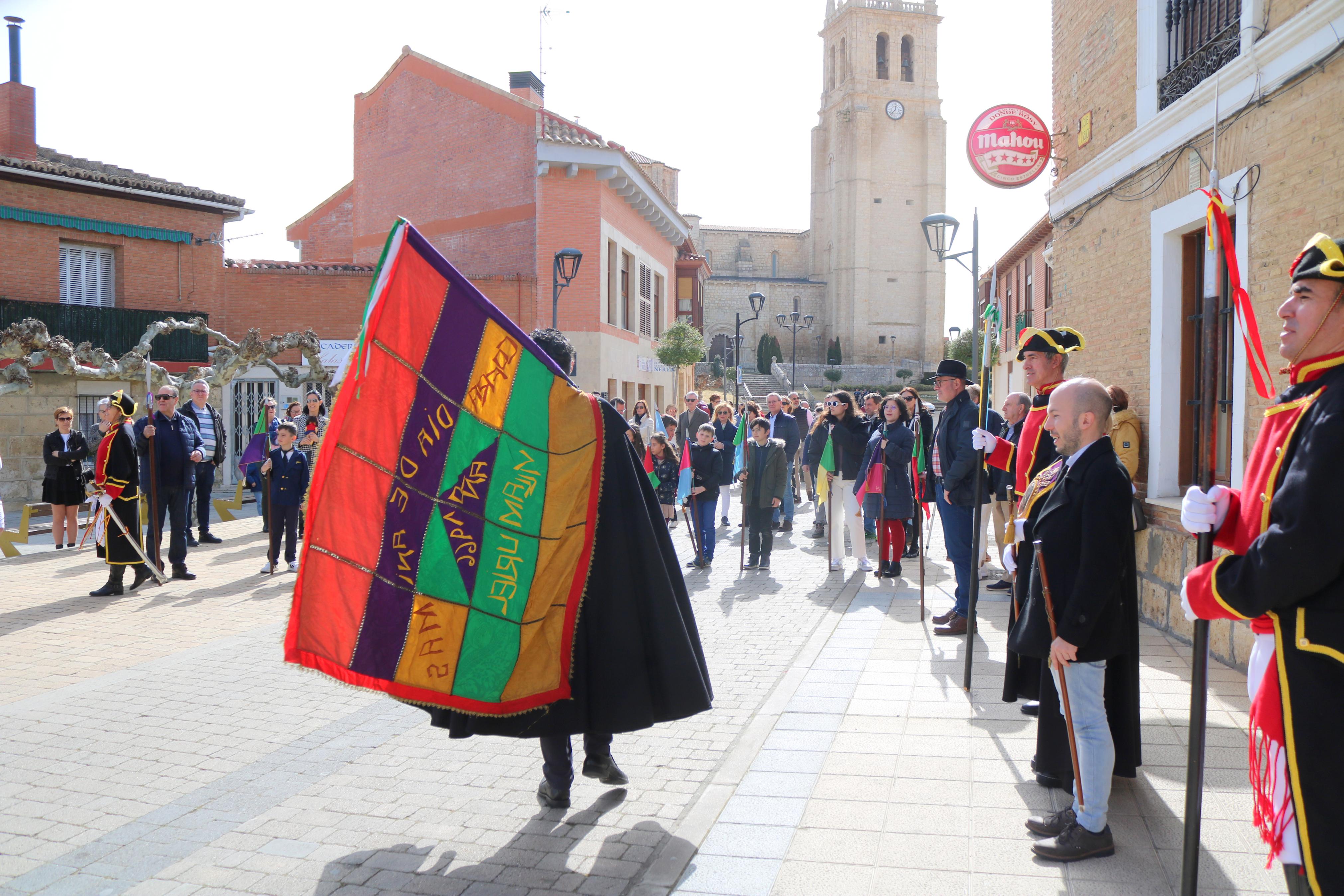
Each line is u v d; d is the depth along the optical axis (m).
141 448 10.16
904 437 9.76
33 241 19.05
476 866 3.67
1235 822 3.82
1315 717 2.37
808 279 76.19
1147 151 7.58
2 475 17.80
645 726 3.97
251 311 22.95
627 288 27.27
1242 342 6.23
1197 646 2.80
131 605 8.90
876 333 69.88
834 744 4.89
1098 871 3.46
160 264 21.03
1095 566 3.55
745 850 3.73
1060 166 9.69
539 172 22.88
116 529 9.30
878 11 68.81
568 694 3.93
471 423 3.82
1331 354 2.47
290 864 3.71
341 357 22.61
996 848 3.68
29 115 21.27
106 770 4.77
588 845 3.85
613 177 23.69
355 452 3.61
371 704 5.93
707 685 4.09
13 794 4.46
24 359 15.06
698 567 11.09
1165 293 7.37
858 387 66.44
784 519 14.56
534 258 24.11
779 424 14.74
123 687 6.25
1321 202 5.37
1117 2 8.27
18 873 3.67
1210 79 6.55
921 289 70.25
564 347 4.29
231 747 5.12
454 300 3.79
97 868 3.71
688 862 3.64
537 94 28.83
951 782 4.35
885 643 7.05
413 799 4.38
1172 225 7.17
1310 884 2.36
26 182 18.77
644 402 18.09
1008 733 5.00
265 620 8.26
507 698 3.84
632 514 4.04
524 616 3.89
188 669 6.69
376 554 3.66
